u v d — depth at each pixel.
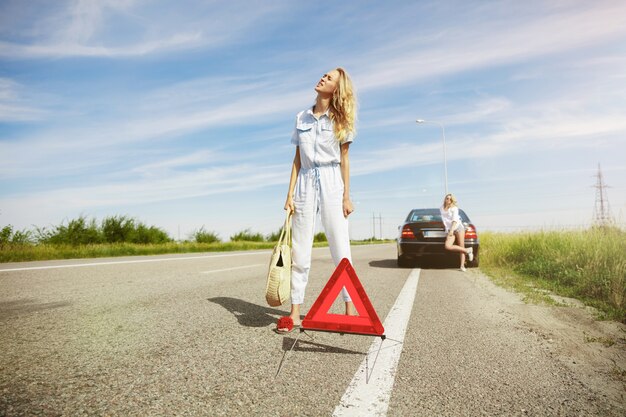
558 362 2.51
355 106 3.24
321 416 1.74
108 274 6.94
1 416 1.65
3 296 4.66
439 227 8.69
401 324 3.49
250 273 7.33
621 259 6.03
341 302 4.67
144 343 2.76
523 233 10.73
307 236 3.31
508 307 4.32
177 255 13.67
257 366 2.36
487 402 1.92
